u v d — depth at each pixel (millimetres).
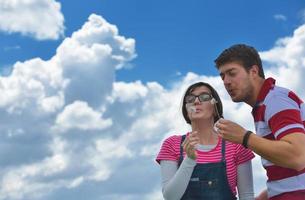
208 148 4176
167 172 4133
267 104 3342
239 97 3480
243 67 3459
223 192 4055
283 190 3324
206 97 4160
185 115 4352
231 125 3299
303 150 3074
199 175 4078
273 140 3289
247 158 4145
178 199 3973
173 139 4281
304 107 3400
